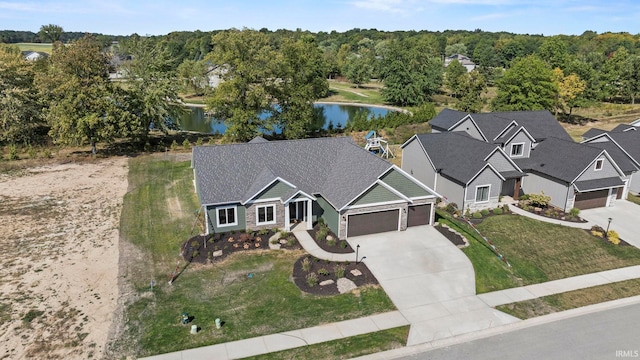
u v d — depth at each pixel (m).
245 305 20.67
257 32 51.28
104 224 29.33
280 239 27.23
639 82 85.00
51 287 21.75
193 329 18.55
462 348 18.14
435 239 27.78
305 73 53.03
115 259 24.73
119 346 17.75
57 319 19.33
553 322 19.98
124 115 45.12
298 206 29.73
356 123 61.97
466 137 37.19
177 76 52.78
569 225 30.47
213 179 28.52
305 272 23.52
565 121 72.25
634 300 21.84
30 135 49.19
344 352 17.72
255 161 30.53
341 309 20.50
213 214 27.41
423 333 18.97
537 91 62.22
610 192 33.88
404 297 21.53
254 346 17.94
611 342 18.69
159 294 21.44
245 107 50.84
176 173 40.66
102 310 20.08
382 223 28.38
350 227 27.62
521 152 38.06
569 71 79.50
